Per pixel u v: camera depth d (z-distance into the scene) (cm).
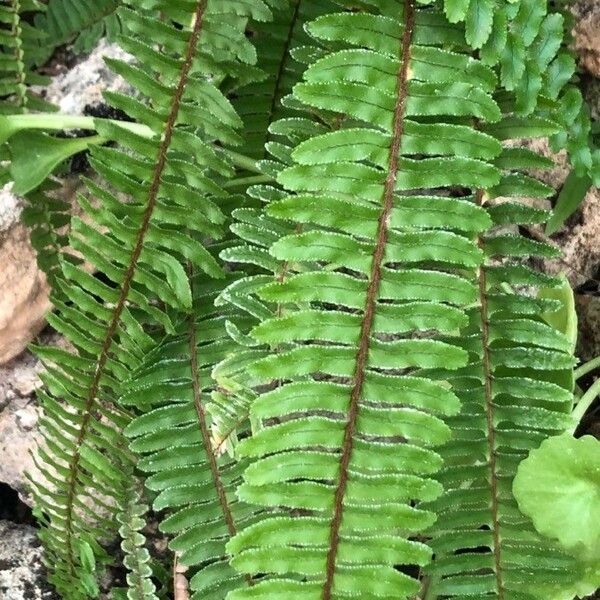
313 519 33
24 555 48
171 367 40
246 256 38
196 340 41
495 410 38
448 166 33
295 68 42
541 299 38
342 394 33
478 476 39
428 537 41
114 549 48
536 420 38
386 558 33
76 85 48
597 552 37
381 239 33
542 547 38
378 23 33
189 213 38
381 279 33
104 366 40
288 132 39
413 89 33
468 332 38
